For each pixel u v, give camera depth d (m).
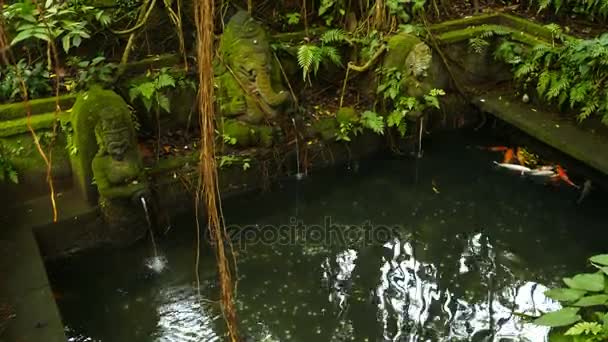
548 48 5.44
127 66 4.80
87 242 4.28
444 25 5.86
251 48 4.60
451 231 4.71
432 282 4.19
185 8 5.10
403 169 5.46
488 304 4.00
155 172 4.50
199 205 4.65
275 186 5.04
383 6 5.61
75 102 4.26
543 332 3.73
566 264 4.32
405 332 3.74
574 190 5.08
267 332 3.71
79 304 3.91
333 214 4.87
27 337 3.20
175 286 4.07
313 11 5.89
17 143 4.18
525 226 4.74
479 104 5.81
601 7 5.70
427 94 5.30
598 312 3.32
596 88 5.05
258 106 4.72
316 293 4.05
